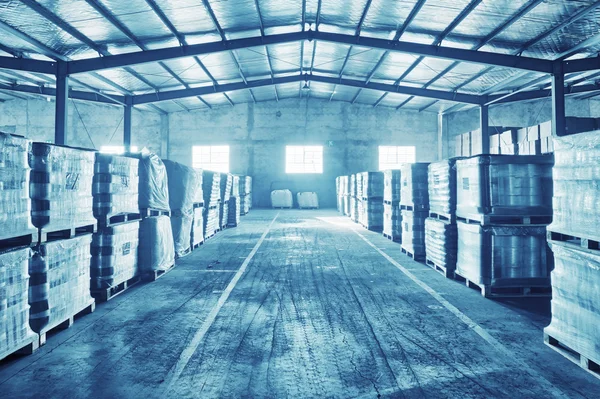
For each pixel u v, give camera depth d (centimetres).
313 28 1165
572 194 310
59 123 1044
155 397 260
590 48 993
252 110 2139
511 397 260
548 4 795
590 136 288
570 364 307
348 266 679
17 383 279
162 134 2109
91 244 475
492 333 372
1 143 289
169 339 358
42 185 347
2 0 774
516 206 482
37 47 970
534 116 2003
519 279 479
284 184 2152
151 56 1064
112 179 485
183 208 761
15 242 328
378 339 358
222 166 2145
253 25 1089
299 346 342
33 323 338
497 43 1015
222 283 563
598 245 288
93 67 1052
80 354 326
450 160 594
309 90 1997
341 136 2141
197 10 941
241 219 1559
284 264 696
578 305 301
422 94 1565
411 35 1073
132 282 564
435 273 625
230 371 296
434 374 291
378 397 260
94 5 832
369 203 1196
